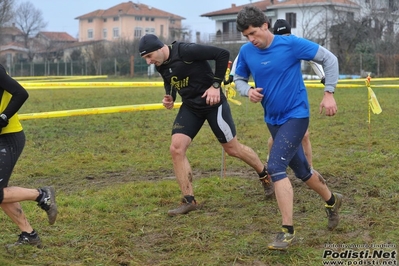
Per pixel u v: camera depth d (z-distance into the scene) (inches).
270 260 177.0
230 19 2447.1
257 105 734.5
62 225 215.9
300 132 184.7
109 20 3614.7
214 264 175.2
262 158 360.8
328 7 1750.7
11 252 185.8
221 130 233.9
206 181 285.3
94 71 2025.1
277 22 264.8
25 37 3412.9
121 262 176.9
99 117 597.9
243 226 211.2
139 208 240.2
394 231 200.4
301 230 205.2
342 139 424.2
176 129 234.4
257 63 187.3
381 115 580.4
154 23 3607.3
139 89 1185.4
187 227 211.5
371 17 1549.0
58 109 728.3
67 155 376.5
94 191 272.8
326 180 284.5
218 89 223.0
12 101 170.1
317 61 185.0
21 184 299.3
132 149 398.3
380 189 259.8
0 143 175.8
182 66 224.7
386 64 1359.5
